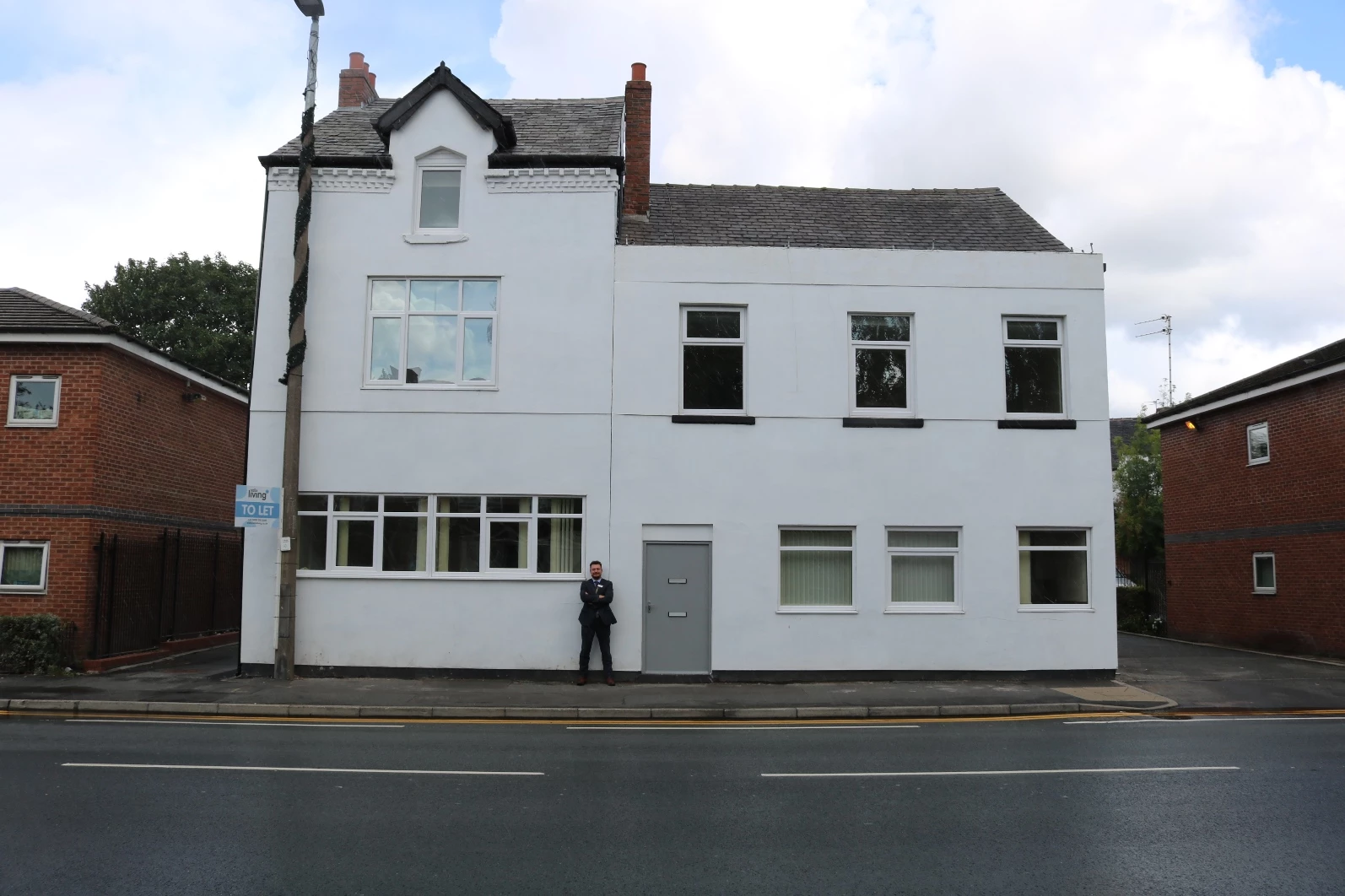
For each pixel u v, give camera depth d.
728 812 8.05
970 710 14.29
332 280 17.50
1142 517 33.44
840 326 17.67
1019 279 17.89
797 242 18.38
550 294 17.52
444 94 17.84
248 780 9.08
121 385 19.08
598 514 17.16
